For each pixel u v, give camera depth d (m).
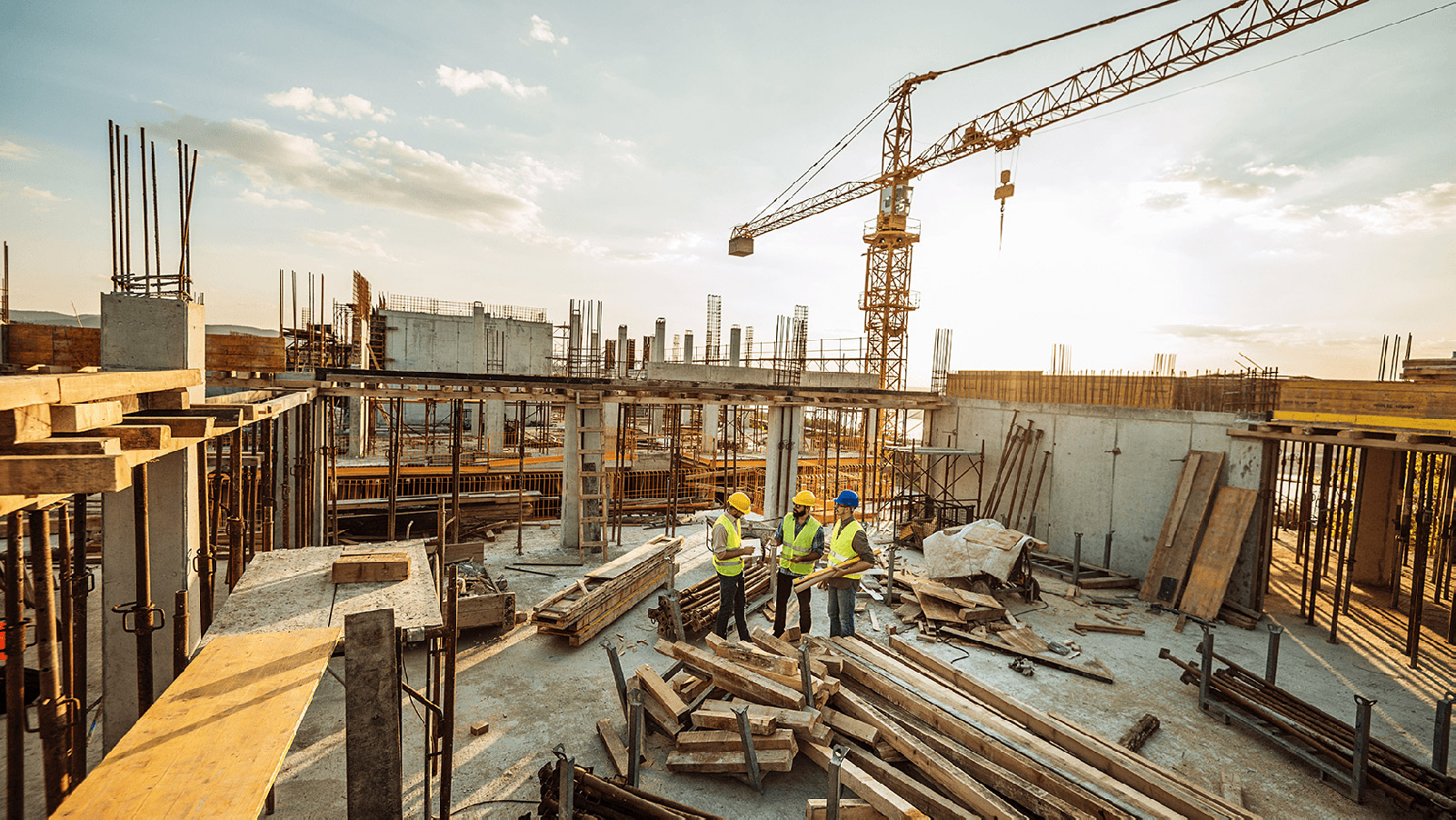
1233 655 9.09
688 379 19.03
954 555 10.73
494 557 12.65
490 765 5.64
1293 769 6.05
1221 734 6.69
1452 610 9.76
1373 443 9.38
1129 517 12.82
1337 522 12.35
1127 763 4.92
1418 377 11.20
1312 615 10.45
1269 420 10.86
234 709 2.51
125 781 2.06
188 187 6.16
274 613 4.48
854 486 21.75
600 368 26.47
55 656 3.85
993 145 35.28
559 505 18.22
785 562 7.63
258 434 10.93
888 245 39.94
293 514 11.58
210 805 1.98
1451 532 10.00
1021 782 4.71
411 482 16.78
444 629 4.11
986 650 8.78
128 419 4.23
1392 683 8.27
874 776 5.06
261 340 8.79
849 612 7.67
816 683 5.84
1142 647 9.15
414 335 25.34
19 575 3.72
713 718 5.52
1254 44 24.08
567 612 8.14
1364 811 5.44
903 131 40.31
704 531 15.09
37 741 5.93
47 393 2.79
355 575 5.05
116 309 5.78
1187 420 11.91
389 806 2.80
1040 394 15.21
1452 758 6.33
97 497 10.90
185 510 5.88
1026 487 14.12
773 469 15.45
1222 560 10.56
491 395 12.34
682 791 5.22
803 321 22.75
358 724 2.76
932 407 17.48
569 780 3.97
